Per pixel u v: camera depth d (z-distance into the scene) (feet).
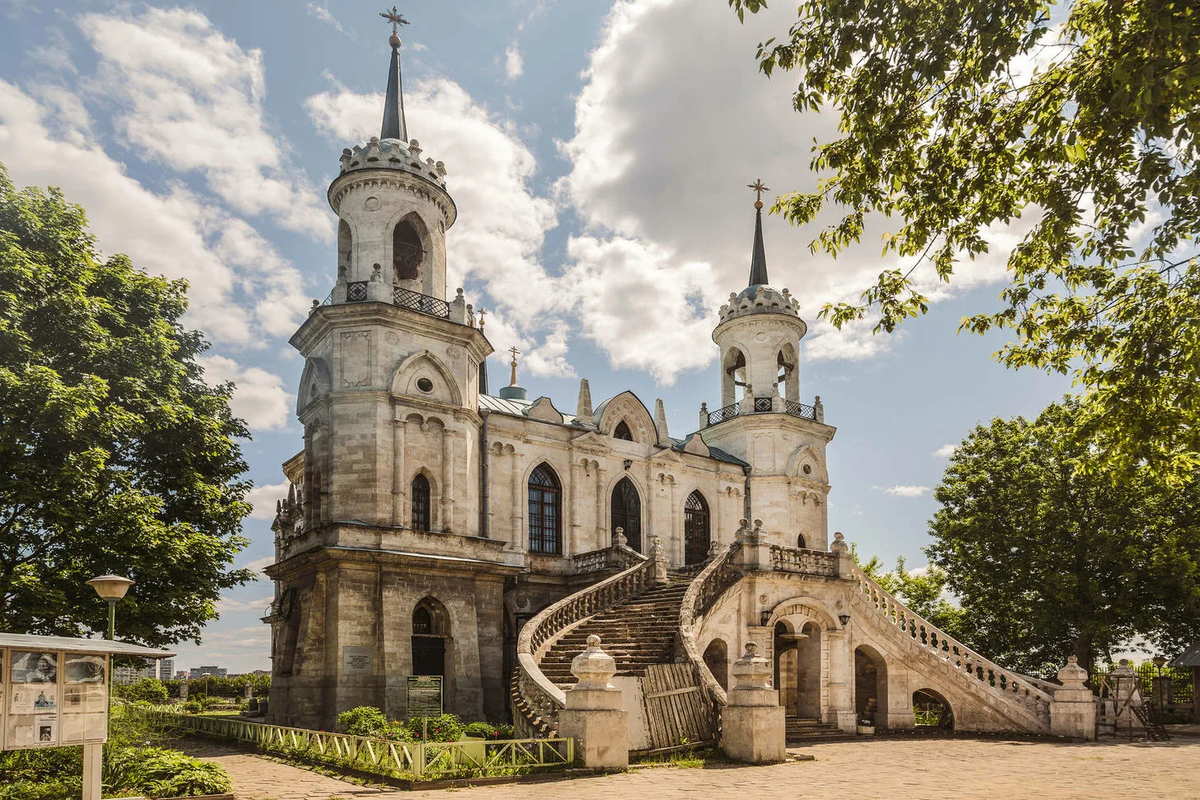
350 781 60.44
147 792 51.98
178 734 100.48
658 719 69.72
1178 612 125.80
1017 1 37.88
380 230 119.55
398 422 109.50
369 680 98.99
